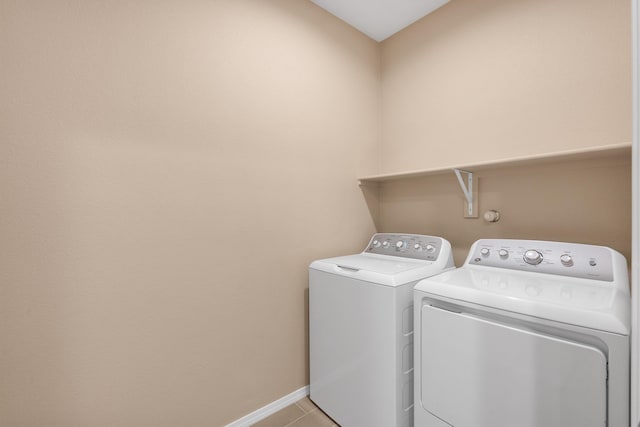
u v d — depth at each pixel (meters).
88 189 1.12
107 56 1.16
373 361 1.35
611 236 1.31
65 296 1.09
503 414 0.98
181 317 1.36
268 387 1.66
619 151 1.17
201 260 1.41
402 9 1.93
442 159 1.90
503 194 1.64
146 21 1.25
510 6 1.60
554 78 1.45
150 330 1.28
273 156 1.67
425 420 1.21
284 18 1.72
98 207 1.15
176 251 1.34
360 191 2.14
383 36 2.22
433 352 1.17
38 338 1.04
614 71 1.29
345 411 1.51
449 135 1.86
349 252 2.06
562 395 0.87
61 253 1.08
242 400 1.57
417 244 1.72
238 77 1.53
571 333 0.88
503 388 0.98
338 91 2.00
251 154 1.58
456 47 1.83
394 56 2.19
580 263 1.18
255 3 1.59
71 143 1.09
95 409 1.15
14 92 0.99
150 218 1.27
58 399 1.08
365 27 2.11
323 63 1.91
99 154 1.14
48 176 1.05
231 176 1.50
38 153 1.03
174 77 1.32
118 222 1.19
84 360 1.13
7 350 0.99
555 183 1.47
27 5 1.00
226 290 1.50
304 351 1.82
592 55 1.34
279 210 1.69
